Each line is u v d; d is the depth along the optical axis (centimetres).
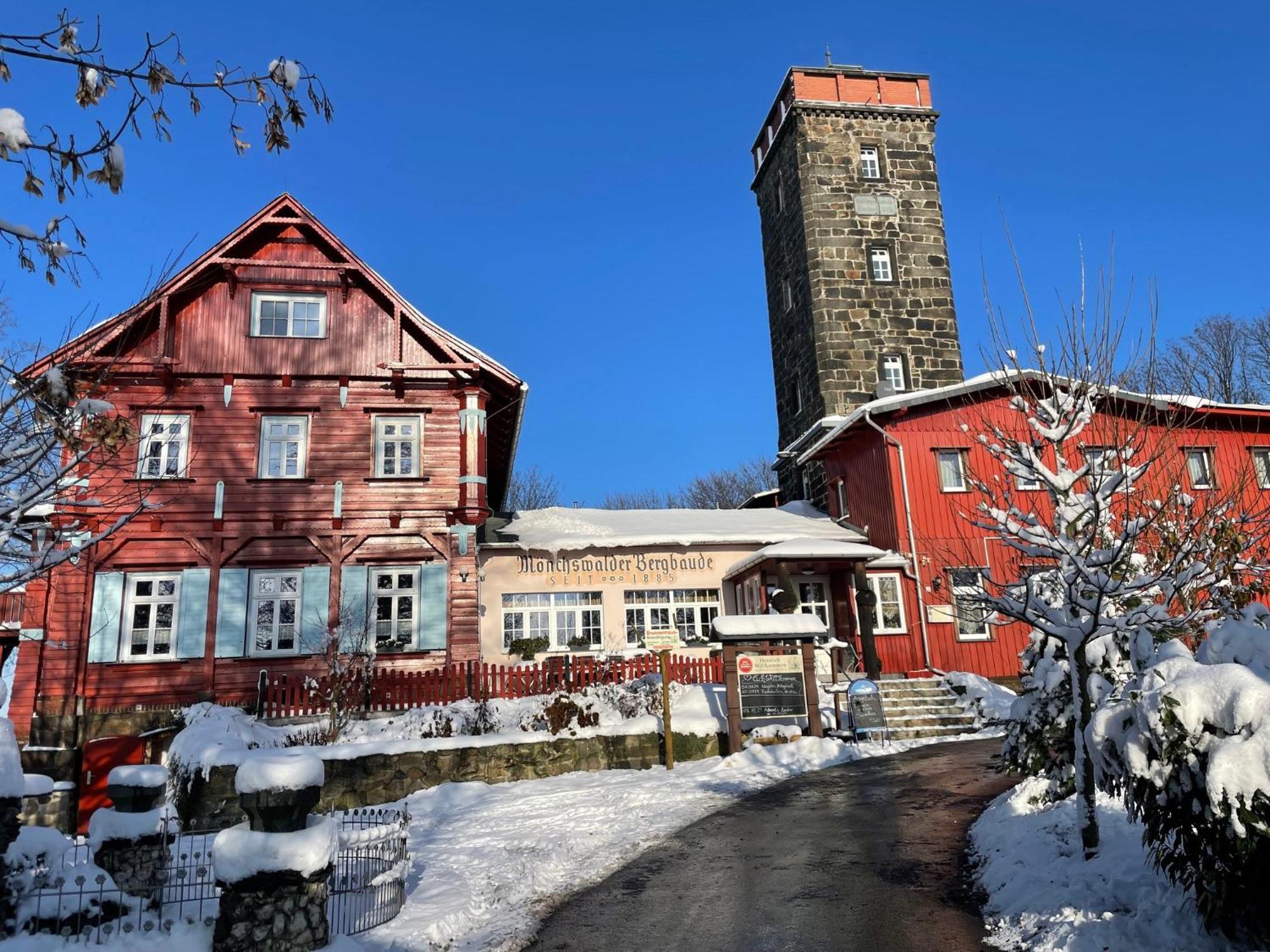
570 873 1009
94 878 776
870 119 3500
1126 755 594
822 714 1802
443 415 2270
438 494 2212
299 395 2220
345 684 1758
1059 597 924
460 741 1543
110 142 522
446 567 2175
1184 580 820
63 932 675
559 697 1650
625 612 2392
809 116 3469
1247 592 941
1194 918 601
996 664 2344
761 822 1166
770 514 2914
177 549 2086
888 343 3275
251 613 2095
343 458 2202
